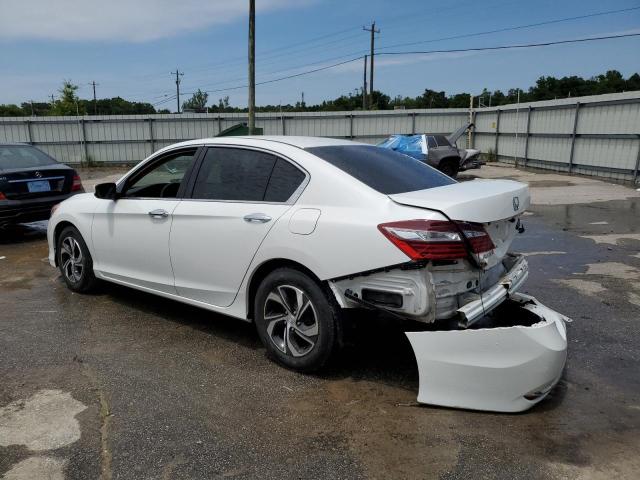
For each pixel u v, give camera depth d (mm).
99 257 5168
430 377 3158
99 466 2691
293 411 3217
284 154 3840
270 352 3838
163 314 4945
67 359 3963
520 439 2908
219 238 3984
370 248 3184
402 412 3189
